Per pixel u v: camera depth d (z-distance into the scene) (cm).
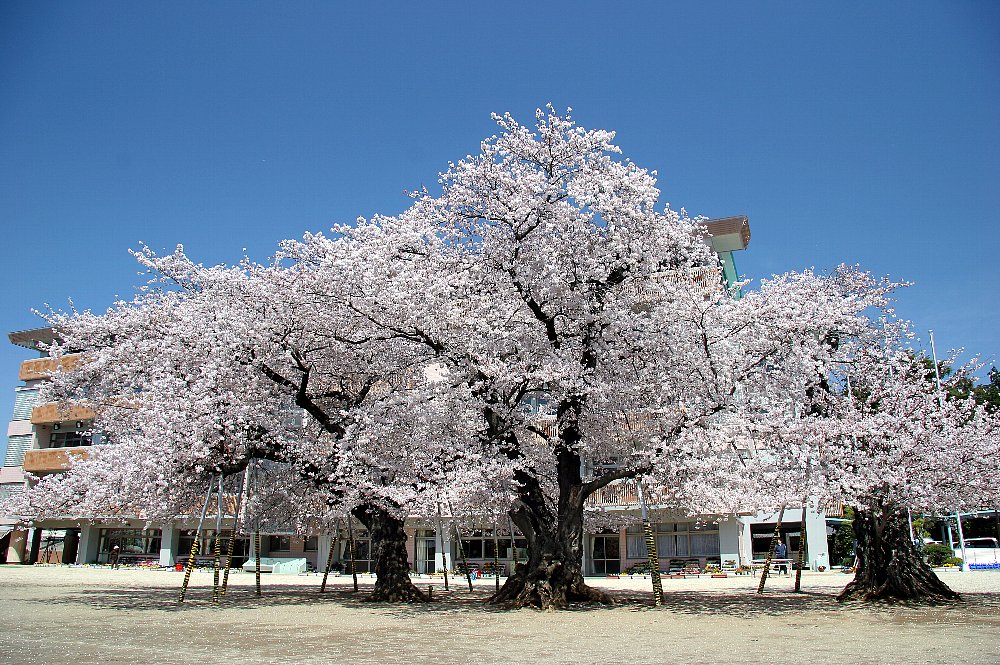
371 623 1326
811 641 1045
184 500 1852
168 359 1717
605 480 1702
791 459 1545
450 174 1723
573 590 1644
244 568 3784
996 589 1944
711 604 1645
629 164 1702
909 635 1092
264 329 1730
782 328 1677
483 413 1697
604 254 1677
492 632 1185
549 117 1712
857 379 1697
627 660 885
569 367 1580
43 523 4322
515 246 1697
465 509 1919
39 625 1278
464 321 1681
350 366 1948
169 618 1406
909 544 1636
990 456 1475
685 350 1680
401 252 1770
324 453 1770
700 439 1559
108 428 2041
